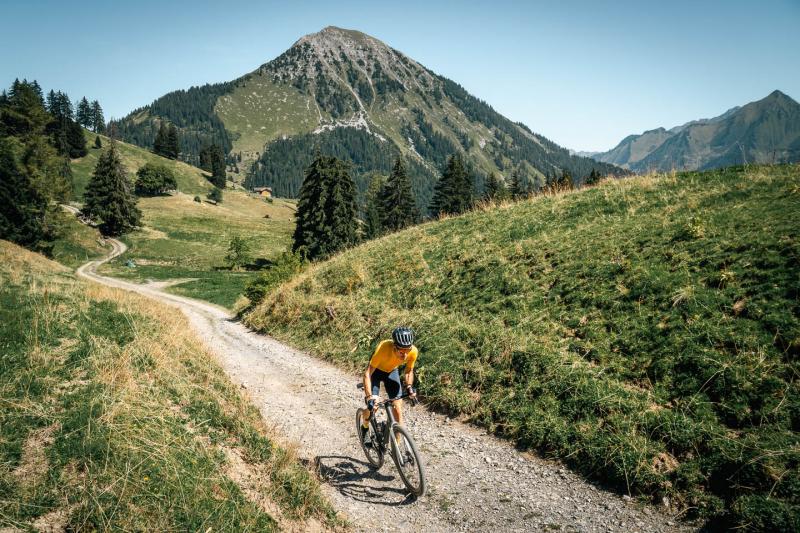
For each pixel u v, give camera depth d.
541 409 7.39
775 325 6.77
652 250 10.30
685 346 7.25
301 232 57.28
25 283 11.95
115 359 7.19
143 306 14.28
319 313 16.66
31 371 6.02
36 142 73.19
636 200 14.03
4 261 17.61
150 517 3.82
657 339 7.71
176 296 46.78
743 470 5.04
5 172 52.28
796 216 9.04
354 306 15.39
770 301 7.24
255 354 15.02
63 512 3.67
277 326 18.61
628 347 7.93
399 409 5.90
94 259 69.62
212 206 132.25
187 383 7.54
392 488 6.00
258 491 4.95
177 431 5.41
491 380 8.65
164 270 66.12
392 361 5.90
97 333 8.55
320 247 54.62
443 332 10.95
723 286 8.10
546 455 6.68
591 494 5.65
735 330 7.05
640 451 5.82
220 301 43.12
